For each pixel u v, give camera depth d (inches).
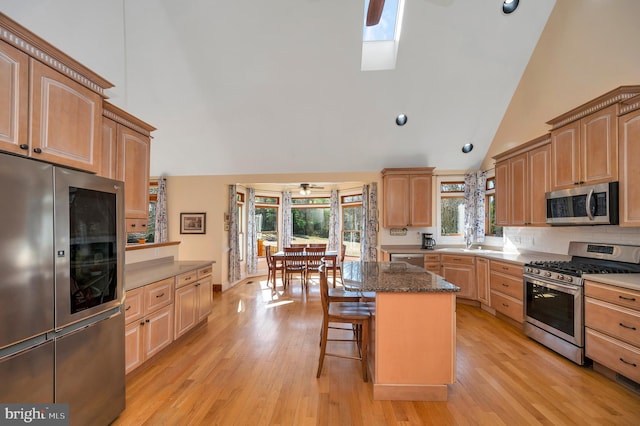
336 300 108.7
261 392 82.4
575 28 115.8
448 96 157.1
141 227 106.2
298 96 155.6
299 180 208.1
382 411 74.0
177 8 117.4
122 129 96.7
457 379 88.7
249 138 181.9
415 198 189.5
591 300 91.1
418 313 79.7
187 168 205.5
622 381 84.1
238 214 240.7
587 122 101.0
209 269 139.6
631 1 95.5
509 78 150.0
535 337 115.3
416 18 126.9
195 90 151.3
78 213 59.7
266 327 135.0
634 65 95.3
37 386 51.8
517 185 141.9
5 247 46.4
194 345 114.7
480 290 158.4
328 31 128.2
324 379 89.5
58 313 54.6
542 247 144.4
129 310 86.5
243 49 133.3
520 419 70.4
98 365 65.1
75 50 122.8
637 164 84.1
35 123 57.1
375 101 158.9
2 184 46.1
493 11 124.0
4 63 51.8
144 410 74.2
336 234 266.5
